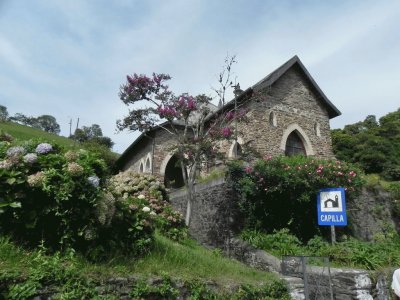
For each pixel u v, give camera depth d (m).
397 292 3.45
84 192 4.23
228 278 5.37
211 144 10.76
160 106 10.73
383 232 11.52
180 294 4.42
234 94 13.09
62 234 4.16
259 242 8.51
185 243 8.30
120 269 4.25
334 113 15.82
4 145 4.47
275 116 13.76
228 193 9.92
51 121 81.50
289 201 9.59
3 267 3.42
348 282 6.06
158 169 16.42
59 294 3.46
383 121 35.41
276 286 5.66
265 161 9.99
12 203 3.83
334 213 7.81
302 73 15.19
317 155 14.52
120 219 4.92
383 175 23.55
